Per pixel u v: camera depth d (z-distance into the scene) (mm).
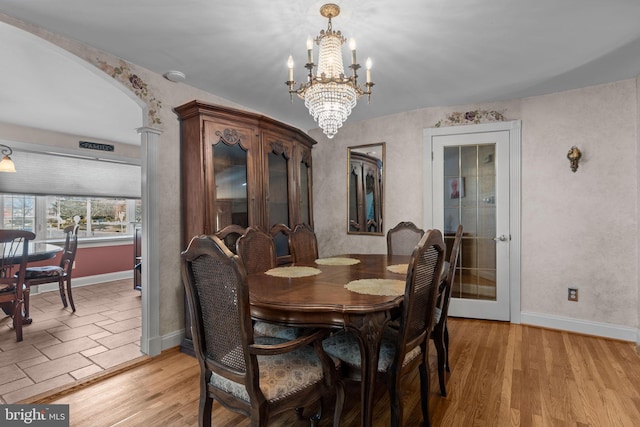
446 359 2250
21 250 3279
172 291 2684
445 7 1769
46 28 1956
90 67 2207
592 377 2180
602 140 2889
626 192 2803
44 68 2562
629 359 2445
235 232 2615
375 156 3891
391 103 3430
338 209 4148
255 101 3256
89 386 2090
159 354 2568
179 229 2730
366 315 1396
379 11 1808
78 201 5113
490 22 1918
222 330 1274
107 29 1977
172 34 2039
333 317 1408
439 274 1621
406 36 2082
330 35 1841
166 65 2459
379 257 2779
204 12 1813
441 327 1972
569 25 1951
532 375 2211
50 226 4809
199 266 1292
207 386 1383
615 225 2848
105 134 4660
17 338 2789
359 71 2611
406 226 3145
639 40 2129
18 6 1738
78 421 1735
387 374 1509
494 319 3352
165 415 1790
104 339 2855
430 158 3574
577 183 2992
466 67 2545
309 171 3783
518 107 3254
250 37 2086
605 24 1938
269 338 1754
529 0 1708
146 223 2516
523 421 1723
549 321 3119
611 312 2865
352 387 2070
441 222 3547
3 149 4105
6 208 4402
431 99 3305
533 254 3197
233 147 2812
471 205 3451
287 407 1286
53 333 2994
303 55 2324
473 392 2008
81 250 4988
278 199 3279
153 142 2539
